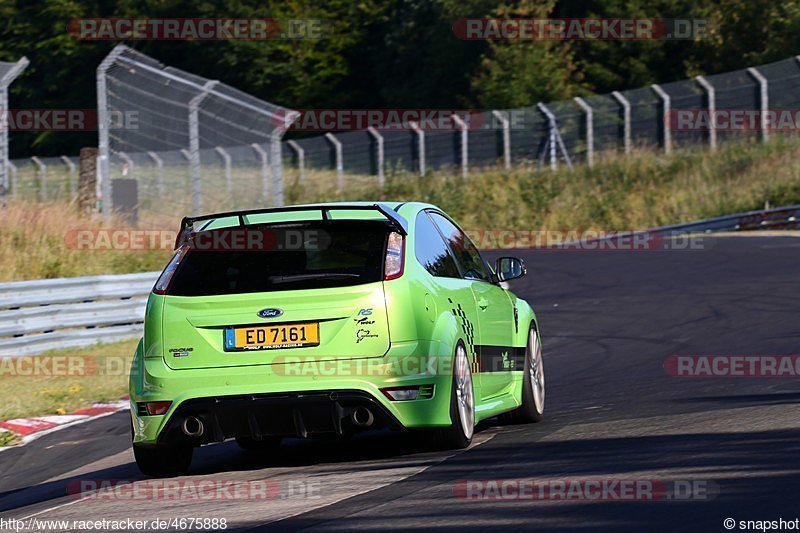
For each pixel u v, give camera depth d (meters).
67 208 71.94
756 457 21.42
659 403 31.06
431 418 23.83
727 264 74.88
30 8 194.88
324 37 188.62
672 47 171.38
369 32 197.50
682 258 81.19
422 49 181.50
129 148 82.94
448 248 27.36
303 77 187.88
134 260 68.56
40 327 50.94
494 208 123.38
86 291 53.69
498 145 131.62
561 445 24.84
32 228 67.50
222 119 84.62
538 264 83.81
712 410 28.53
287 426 23.67
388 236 24.44
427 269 25.02
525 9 164.88
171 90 83.25
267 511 19.94
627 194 125.25
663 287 65.19
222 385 23.48
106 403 40.03
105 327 54.84
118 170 84.44
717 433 24.59
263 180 86.06
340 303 23.50
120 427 34.91
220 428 23.77
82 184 80.44
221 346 23.66
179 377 23.67
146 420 23.95
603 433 26.17
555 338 49.78
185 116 82.56
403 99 180.75
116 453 30.69
